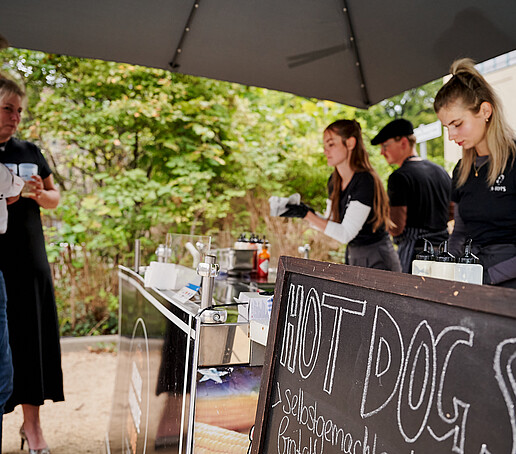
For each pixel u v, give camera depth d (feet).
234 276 8.66
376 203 10.12
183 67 10.01
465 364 2.37
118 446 8.06
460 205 7.66
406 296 2.75
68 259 17.08
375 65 9.68
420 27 8.25
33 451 8.61
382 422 2.79
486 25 7.74
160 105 17.53
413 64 9.35
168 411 5.47
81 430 10.11
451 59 8.80
